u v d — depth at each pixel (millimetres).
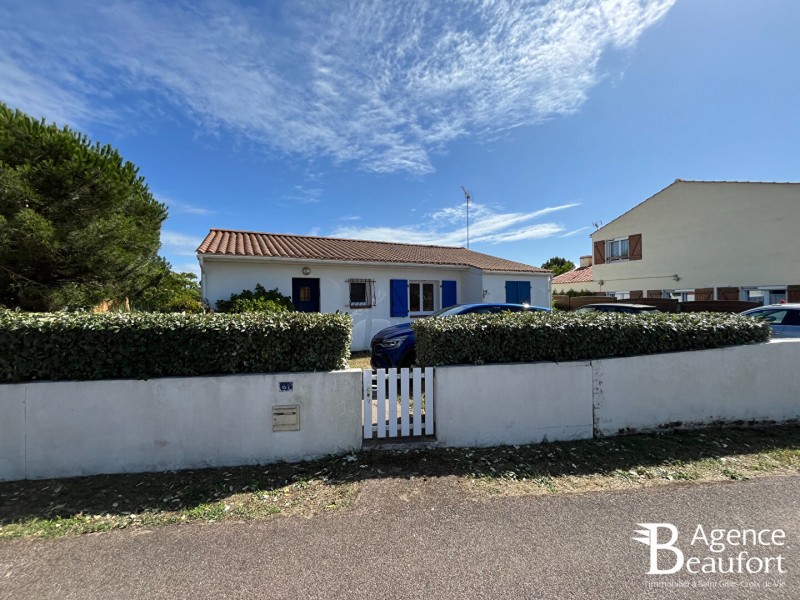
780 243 15672
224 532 2615
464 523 2699
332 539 2520
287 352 3953
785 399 4910
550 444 4246
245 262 10219
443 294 13164
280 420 3785
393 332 7180
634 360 4559
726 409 4777
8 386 3387
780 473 3473
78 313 3812
